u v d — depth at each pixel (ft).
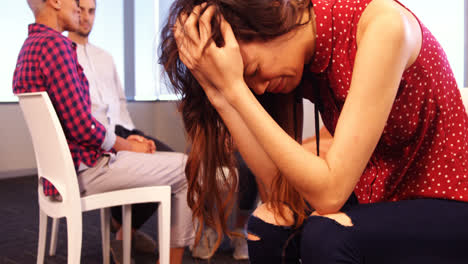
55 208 4.88
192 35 2.51
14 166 15.16
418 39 2.50
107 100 8.08
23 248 7.72
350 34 2.57
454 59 10.46
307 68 2.85
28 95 4.72
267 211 2.76
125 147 6.06
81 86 5.20
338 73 2.66
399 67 2.26
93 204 4.86
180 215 5.55
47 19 5.61
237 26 2.45
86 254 7.27
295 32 2.53
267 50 2.51
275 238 2.67
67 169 4.58
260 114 2.39
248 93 2.45
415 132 2.64
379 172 2.86
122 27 17.48
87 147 5.07
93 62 8.23
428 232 2.15
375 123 2.24
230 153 3.20
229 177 3.24
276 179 2.81
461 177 2.52
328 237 2.11
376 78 2.22
